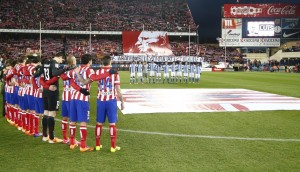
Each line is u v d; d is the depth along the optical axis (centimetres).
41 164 640
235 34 6594
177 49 6606
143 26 6344
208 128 967
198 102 1539
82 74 729
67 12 6662
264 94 1884
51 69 800
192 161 654
